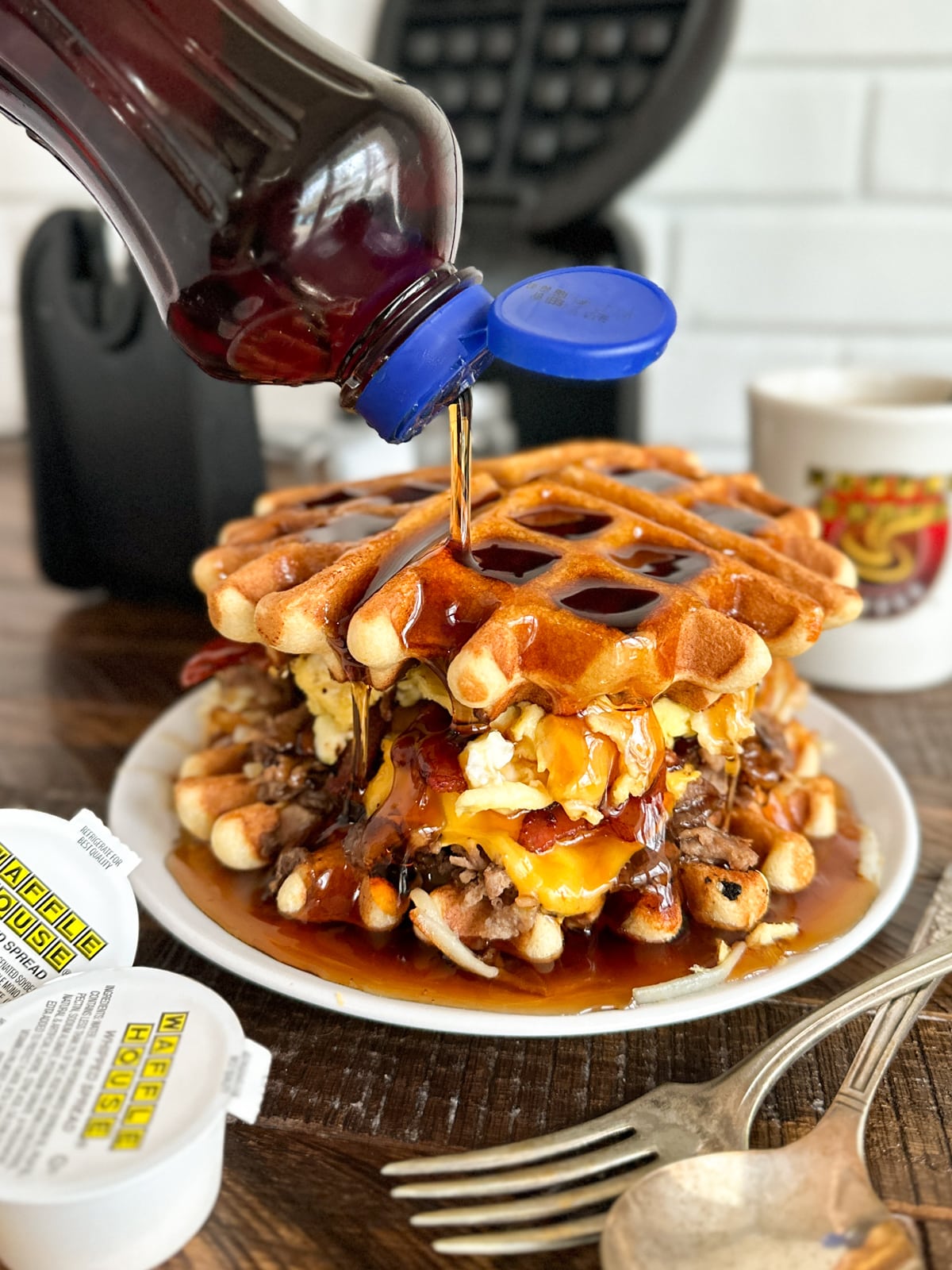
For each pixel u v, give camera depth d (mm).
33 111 266
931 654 430
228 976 278
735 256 735
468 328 226
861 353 743
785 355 754
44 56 242
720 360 764
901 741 400
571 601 262
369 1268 199
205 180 229
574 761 258
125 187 246
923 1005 253
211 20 235
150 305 434
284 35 244
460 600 262
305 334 241
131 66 232
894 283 718
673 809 290
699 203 728
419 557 273
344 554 280
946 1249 200
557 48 565
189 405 444
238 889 292
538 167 570
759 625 273
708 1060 248
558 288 234
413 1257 201
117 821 310
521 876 266
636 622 254
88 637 503
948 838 338
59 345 467
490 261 555
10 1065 208
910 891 312
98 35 233
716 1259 190
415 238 237
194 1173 198
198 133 229
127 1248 192
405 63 601
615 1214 193
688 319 760
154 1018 219
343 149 225
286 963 261
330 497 343
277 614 261
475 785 263
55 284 460
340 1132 230
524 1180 205
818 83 679
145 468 470
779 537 312
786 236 722
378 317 231
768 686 319
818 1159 208
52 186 770
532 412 626
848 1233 193
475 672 240
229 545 312
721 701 281
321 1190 215
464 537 274
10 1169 185
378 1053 252
